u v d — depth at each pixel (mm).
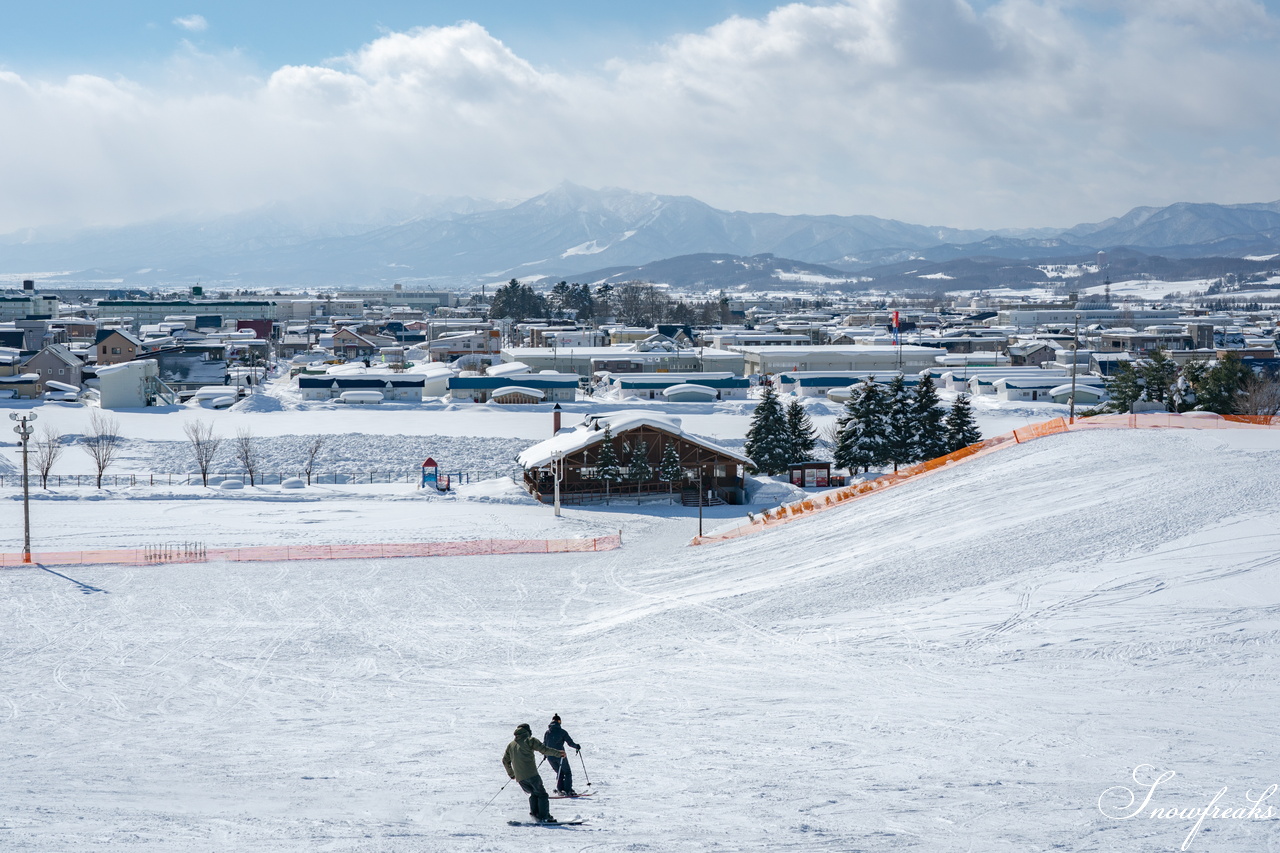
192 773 20188
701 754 20516
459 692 30203
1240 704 22578
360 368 173500
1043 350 194625
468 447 99125
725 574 47531
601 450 78438
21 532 62156
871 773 18250
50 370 143375
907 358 186250
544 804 16031
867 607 37094
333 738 24125
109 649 36969
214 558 55188
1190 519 40781
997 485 54750
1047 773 17594
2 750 23438
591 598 45469
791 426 88688
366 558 56031
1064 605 33094
